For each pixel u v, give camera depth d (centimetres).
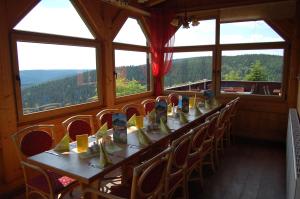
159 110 294
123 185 212
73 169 178
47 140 247
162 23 529
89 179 164
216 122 304
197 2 489
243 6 444
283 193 276
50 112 330
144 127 287
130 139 244
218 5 466
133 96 492
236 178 312
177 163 216
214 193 277
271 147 430
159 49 534
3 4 265
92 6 380
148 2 480
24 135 233
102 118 317
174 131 273
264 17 452
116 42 442
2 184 275
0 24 263
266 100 462
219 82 500
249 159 376
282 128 452
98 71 409
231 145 442
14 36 282
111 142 226
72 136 275
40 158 199
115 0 381
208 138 295
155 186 183
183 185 241
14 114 281
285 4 425
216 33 489
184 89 539
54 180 218
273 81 459
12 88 279
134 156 207
